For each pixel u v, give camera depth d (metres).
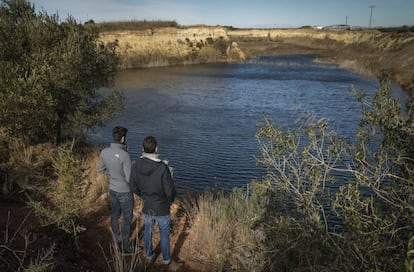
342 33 92.06
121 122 18.94
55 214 5.53
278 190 4.72
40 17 11.21
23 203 6.67
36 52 10.43
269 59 67.31
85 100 12.04
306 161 4.44
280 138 4.57
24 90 9.10
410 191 3.56
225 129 17.62
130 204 5.39
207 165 12.48
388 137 3.84
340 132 16.39
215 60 63.06
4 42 10.16
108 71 12.20
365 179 3.81
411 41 46.53
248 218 5.65
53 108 10.04
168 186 4.85
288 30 108.12
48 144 10.66
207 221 6.24
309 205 4.34
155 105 23.95
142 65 52.41
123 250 5.27
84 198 6.02
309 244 3.99
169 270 5.09
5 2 11.16
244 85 33.78
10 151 9.20
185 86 33.09
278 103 24.73
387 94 3.97
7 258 4.32
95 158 10.20
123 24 63.28
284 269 4.59
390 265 3.21
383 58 45.81
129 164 5.22
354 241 3.59
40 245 5.01
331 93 28.53
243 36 108.81
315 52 83.69
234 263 5.33
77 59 10.24
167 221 5.05
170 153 13.88
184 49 62.75
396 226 3.51
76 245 5.18
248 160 13.02
